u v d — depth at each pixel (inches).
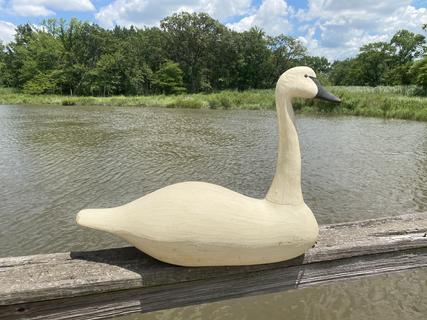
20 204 285.7
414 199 305.3
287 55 2736.2
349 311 149.8
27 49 2578.7
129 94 2322.8
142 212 126.0
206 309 150.1
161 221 122.3
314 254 142.2
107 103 1550.2
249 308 151.2
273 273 139.7
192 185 130.0
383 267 155.3
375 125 801.6
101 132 698.8
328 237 156.2
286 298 157.1
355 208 282.7
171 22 2613.2
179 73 2458.2
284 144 132.5
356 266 151.5
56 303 120.3
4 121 898.1
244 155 474.9
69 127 778.2
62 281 119.6
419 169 406.6
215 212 122.6
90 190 322.7
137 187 332.5
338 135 655.1
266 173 384.2
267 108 1310.3
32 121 900.0
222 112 1182.9
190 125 820.0
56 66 2346.2
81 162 430.9
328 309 151.0
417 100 1096.8
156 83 2394.2
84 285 119.6
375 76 2864.2
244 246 124.0
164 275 127.0
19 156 463.5
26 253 209.9
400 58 2755.9
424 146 545.0
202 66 2682.1
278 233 127.1
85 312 123.8
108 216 131.4
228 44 2618.1
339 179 364.5
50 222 251.4
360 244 149.1
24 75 2372.0
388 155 481.4
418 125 799.7
